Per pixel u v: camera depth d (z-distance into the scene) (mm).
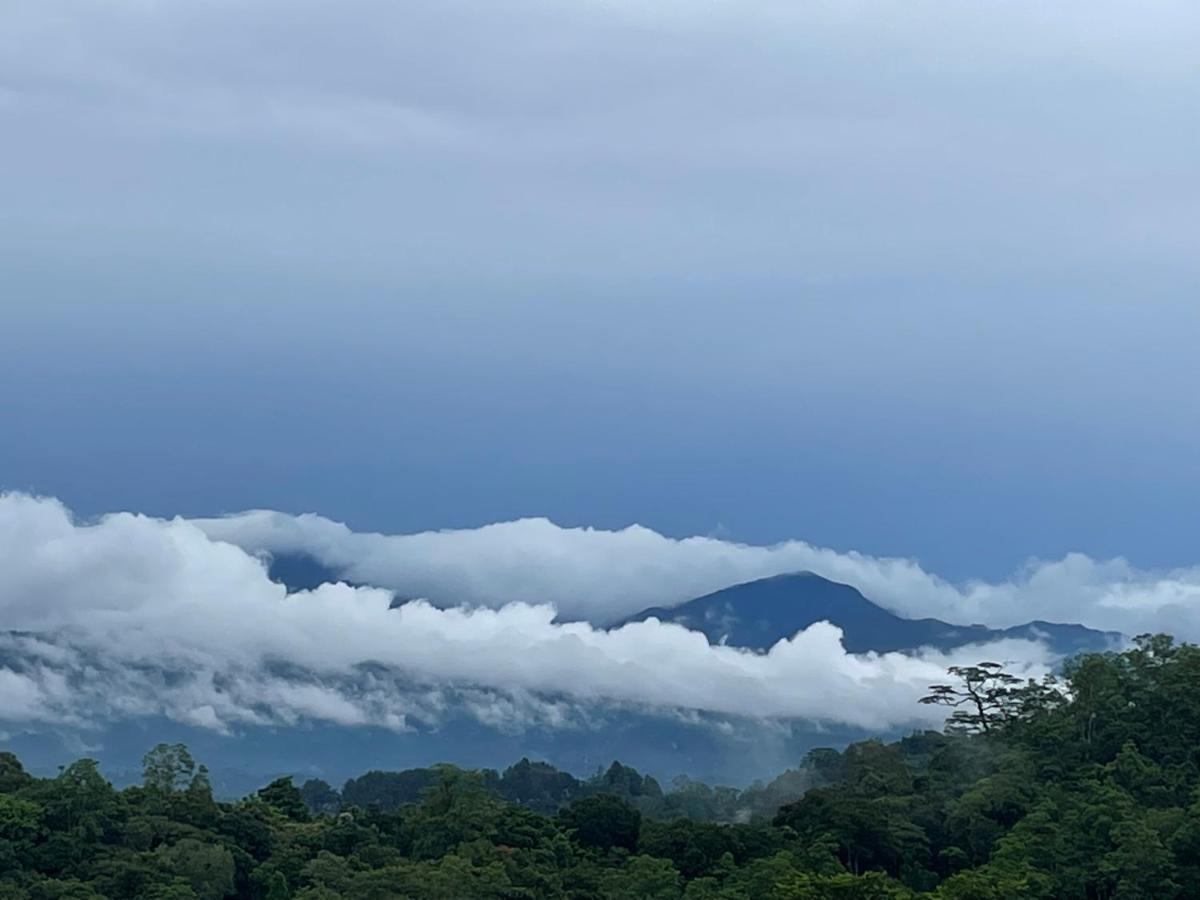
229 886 157250
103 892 150000
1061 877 151000
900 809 172750
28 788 168125
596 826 177000
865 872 151500
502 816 175000
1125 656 194250
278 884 156375
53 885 148000
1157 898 147750
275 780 198750
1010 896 143375
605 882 155375
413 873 150500
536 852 164625
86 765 167125
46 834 158875
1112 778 170500
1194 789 165625
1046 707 197625
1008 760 179000
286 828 175250
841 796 177500
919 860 168125
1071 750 182375
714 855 164750
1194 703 182125
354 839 170250
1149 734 180625
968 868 160500
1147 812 157500
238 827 167250
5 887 146875
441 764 193125
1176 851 151500
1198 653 188125
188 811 167750
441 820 171000
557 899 152625
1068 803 165750
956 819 170000
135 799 172125
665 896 151625
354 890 149125
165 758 178500
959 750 189625
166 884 150625
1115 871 149500
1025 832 158625
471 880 149125
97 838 160375
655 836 169250
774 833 169250
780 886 140875
